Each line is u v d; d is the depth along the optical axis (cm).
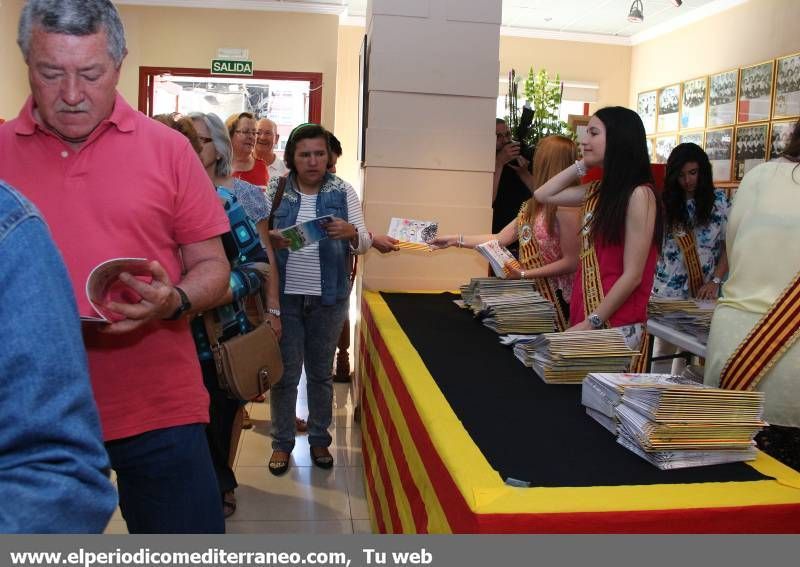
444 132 356
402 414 197
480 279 291
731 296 176
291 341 311
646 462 136
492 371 201
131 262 112
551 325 254
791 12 612
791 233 163
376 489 249
